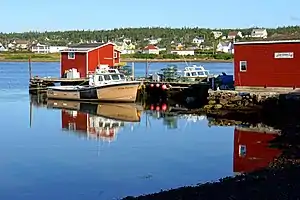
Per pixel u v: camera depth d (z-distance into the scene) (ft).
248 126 89.30
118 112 117.50
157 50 417.49
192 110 116.88
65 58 163.12
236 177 48.62
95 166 60.08
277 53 106.73
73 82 160.35
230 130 85.56
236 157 63.16
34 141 77.97
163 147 71.82
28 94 165.48
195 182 51.29
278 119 96.94
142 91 142.00
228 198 38.73
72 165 60.80
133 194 47.57
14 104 136.26
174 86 137.18
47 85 166.50
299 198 37.06
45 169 58.90
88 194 48.21
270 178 45.03
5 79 229.66
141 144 74.59
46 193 48.91
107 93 135.23
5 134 85.10
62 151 69.67
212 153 66.44
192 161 61.77
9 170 58.59
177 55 369.50
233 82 122.01
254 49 109.81
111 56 163.63
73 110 122.52
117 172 56.80
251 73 110.73
